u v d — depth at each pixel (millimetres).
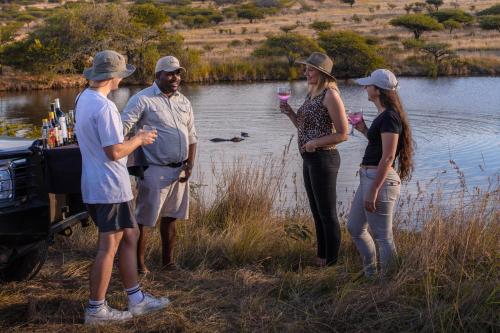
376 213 5664
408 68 47000
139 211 6043
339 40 47094
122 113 5906
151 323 5012
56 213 5422
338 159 6336
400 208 7957
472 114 28172
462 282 5348
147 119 5941
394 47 53875
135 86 43156
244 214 8023
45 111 31109
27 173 5098
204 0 132625
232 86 41062
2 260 5195
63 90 41500
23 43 44562
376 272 5711
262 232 6930
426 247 5695
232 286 5754
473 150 20203
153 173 5969
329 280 5703
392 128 5441
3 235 4934
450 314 4867
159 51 45938
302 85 41031
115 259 6438
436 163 18250
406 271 5391
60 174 5125
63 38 45375
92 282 4980
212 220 8195
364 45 46938
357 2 128750
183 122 6074
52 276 6105
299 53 47156
